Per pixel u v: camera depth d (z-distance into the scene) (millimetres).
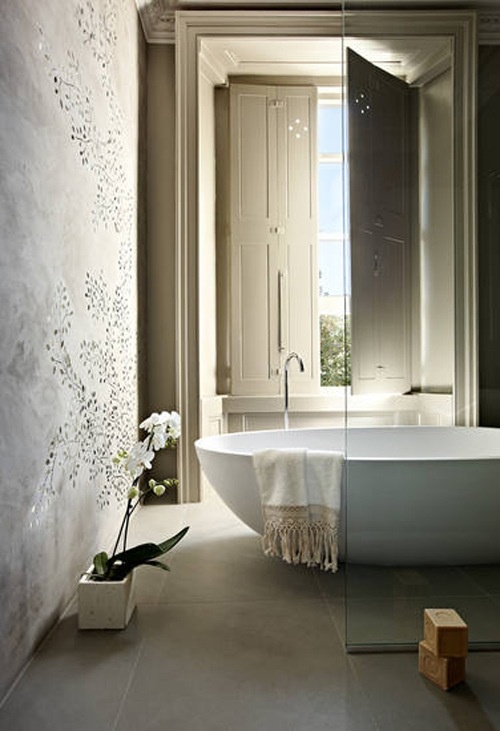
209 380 3773
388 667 1556
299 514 2176
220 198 3990
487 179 2430
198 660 1590
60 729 1274
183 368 3547
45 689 1440
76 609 1946
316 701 1383
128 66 3082
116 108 2758
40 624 1678
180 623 1834
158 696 1407
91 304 2260
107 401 2545
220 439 2986
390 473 1967
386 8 2373
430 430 2291
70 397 1962
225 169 3992
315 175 4008
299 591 2100
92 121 2287
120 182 2846
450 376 2342
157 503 3502
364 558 1954
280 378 3967
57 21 1835
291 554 2193
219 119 3979
